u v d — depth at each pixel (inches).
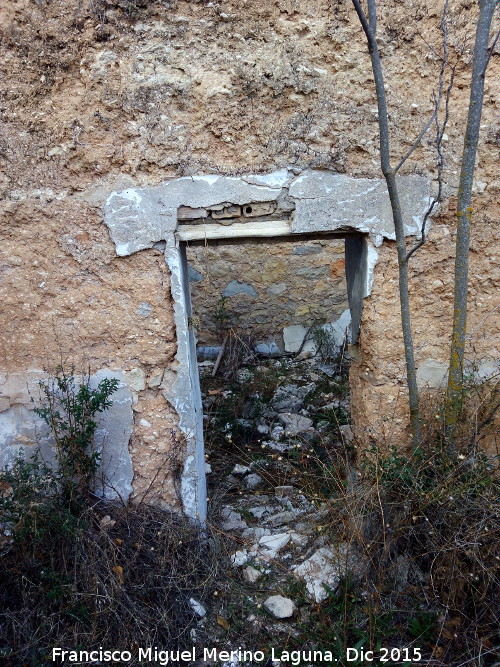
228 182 144.3
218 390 266.5
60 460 143.7
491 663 120.9
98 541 139.0
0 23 137.8
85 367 149.3
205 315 308.8
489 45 144.7
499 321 155.9
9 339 147.3
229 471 200.7
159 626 132.3
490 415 147.1
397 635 128.4
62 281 145.9
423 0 142.4
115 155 142.0
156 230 144.3
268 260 306.5
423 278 152.7
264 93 142.9
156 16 139.1
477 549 126.7
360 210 147.6
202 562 147.1
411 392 142.4
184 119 142.5
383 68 144.3
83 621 130.2
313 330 310.8
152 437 152.3
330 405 247.6
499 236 151.7
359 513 139.9
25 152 141.6
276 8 140.7
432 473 142.3
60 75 139.6
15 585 135.0
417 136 146.7
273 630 134.0
